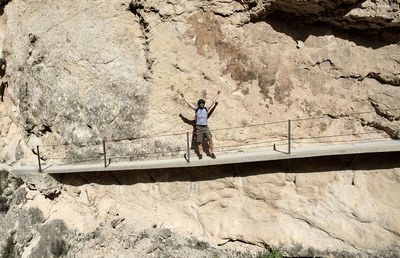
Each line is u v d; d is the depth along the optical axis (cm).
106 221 761
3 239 830
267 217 668
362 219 609
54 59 793
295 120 677
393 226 591
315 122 672
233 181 680
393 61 639
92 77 754
